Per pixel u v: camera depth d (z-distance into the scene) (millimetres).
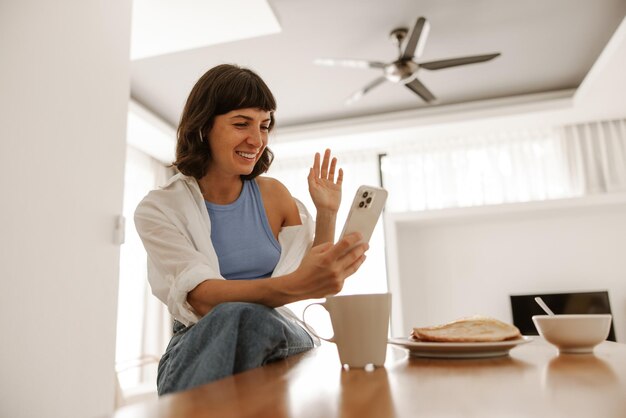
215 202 1184
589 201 3842
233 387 473
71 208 1528
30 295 1332
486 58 2861
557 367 597
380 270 4633
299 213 1301
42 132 1426
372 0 2844
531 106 4070
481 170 4566
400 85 3969
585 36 3287
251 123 1097
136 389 3191
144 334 4441
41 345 1360
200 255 952
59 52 1528
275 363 692
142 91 3881
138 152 4527
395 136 4574
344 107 4363
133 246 4348
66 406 1441
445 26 3131
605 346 903
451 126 4363
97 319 1616
